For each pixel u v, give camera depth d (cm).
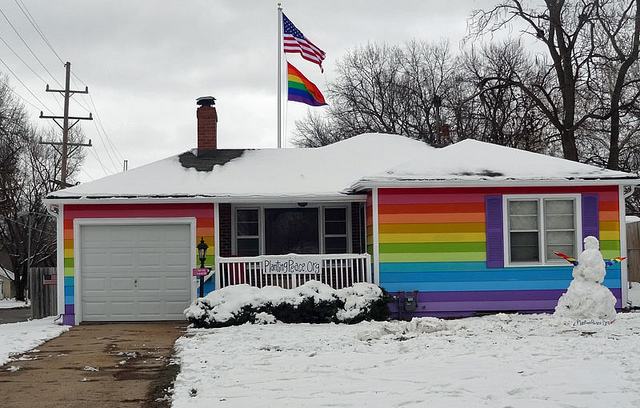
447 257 1664
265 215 1944
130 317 1733
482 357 1004
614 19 2888
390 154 2091
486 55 4094
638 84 3128
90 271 1736
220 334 1359
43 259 4666
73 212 1731
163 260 1747
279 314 1526
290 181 1894
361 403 759
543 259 1673
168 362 1080
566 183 1661
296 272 1644
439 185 1648
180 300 1742
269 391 830
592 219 1684
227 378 909
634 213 3578
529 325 1357
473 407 723
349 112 4516
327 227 1953
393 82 4456
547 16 2995
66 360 1116
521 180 1648
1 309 3647
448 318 1647
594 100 3275
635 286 2625
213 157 2073
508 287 1669
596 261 1372
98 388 902
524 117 3300
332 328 1423
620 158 3469
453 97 4253
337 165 2022
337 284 1656
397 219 1662
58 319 1722
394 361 997
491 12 3045
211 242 1747
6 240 4616
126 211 1738
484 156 1747
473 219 1672
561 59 3045
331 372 932
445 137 2553
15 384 932
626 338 1159
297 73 2419
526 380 838
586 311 1362
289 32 2427
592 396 756
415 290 1650
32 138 4625
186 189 1797
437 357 1014
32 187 4703
